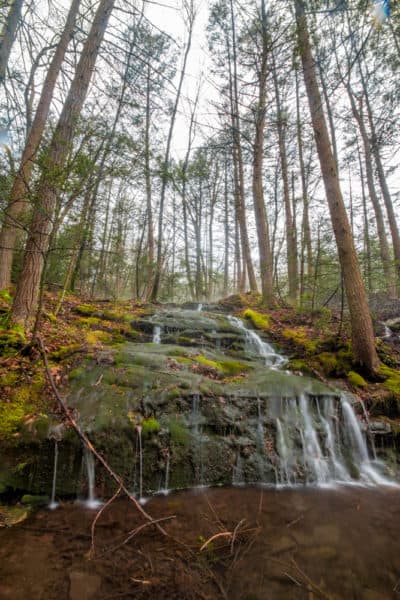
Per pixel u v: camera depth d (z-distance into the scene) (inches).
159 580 91.3
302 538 114.7
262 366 253.6
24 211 220.4
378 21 135.2
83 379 179.2
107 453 144.7
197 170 530.6
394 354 269.7
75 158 177.3
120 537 110.2
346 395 206.5
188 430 164.7
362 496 151.8
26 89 305.0
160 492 147.4
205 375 209.9
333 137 450.0
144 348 246.2
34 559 96.7
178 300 828.0
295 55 186.5
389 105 258.7
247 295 557.6
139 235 601.9
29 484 132.8
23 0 257.3
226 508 135.2
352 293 240.8
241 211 578.6
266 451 171.5
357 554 106.7
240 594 88.0
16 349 184.9
